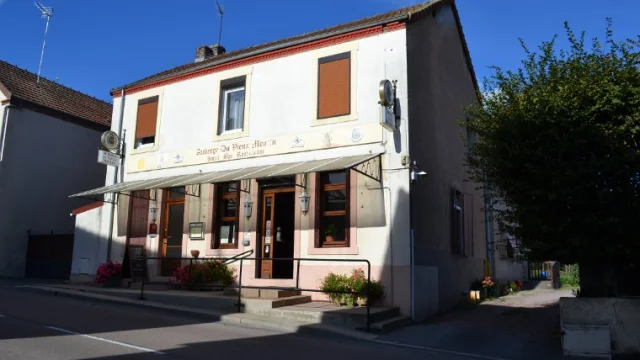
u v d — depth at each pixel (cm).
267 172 1205
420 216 1180
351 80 1246
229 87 1473
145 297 1243
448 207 1421
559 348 859
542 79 911
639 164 786
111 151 1614
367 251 1147
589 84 830
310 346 819
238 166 1392
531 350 848
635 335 803
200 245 1414
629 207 794
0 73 1947
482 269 1736
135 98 1655
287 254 1316
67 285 1497
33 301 1192
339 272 1175
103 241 1611
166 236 1505
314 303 1154
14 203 1873
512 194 892
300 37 1548
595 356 798
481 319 1159
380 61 1219
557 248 852
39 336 795
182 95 1551
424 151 1254
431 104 1345
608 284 865
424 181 1235
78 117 2127
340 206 1224
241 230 1354
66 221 2052
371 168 1175
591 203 812
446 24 1531
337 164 1121
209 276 1317
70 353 689
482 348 859
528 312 1265
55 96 2112
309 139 1284
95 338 800
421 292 1133
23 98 1925
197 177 1370
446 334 969
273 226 1336
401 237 1116
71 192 2083
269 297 1145
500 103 960
